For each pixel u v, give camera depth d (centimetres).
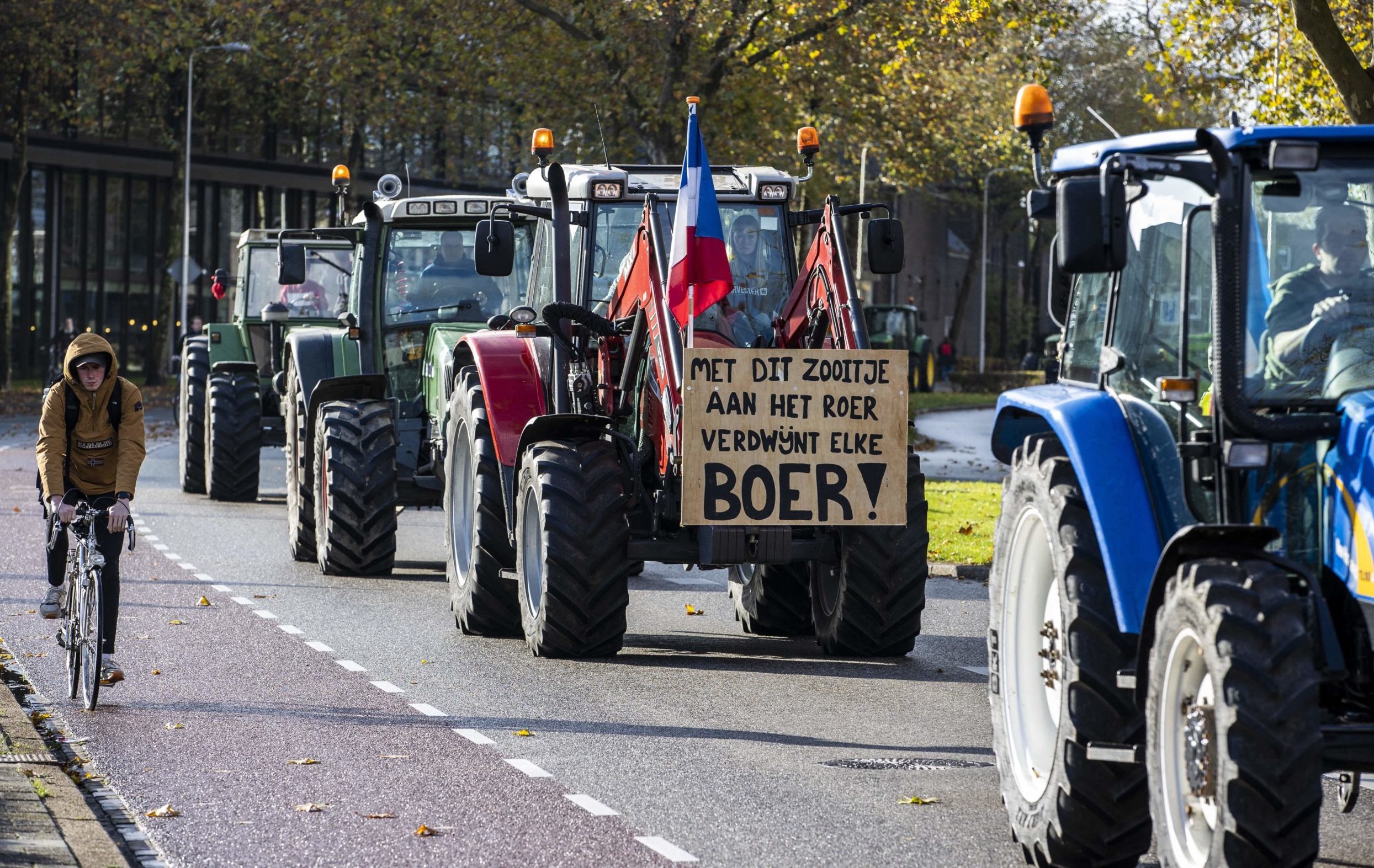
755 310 2145
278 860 1177
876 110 7069
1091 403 1169
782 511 1884
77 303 10531
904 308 12275
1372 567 998
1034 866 1177
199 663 1966
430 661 1994
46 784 1327
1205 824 1012
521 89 7056
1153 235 1184
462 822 1282
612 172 2200
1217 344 1059
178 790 1373
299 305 4103
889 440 1900
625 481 2033
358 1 7194
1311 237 1092
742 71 6675
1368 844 1240
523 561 2059
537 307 2338
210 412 4028
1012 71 7975
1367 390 1059
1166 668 1023
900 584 2019
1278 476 1074
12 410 7906
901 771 1459
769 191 2167
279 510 3862
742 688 1847
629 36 6506
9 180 9312
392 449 2777
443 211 2945
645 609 2520
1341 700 1032
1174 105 4769
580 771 1450
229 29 8000
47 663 1944
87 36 9038
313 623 2273
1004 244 15725
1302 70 4394
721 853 1202
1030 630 1255
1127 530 1110
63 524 1748
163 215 10894
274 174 10819
